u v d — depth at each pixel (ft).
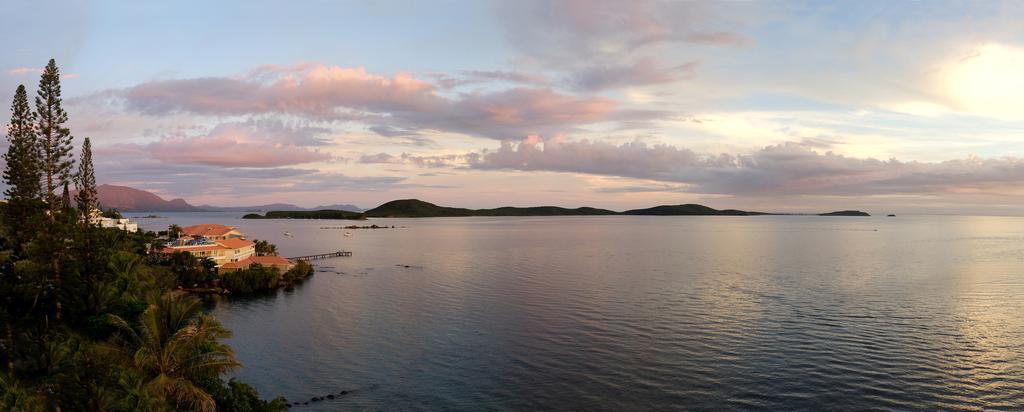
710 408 176.14
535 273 467.52
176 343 142.00
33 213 228.84
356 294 368.68
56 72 237.86
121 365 136.56
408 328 270.87
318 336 257.75
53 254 217.97
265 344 245.04
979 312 292.81
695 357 221.25
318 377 204.74
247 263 442.91
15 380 143.23
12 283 211.00
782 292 357.82
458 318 290.56
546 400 183.32
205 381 156.25
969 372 201.46
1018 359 214.28
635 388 191.83
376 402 183.11
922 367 206.80
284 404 167.43
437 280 430.61
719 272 465.06
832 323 270.05
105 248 265.95
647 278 430.61
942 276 428.97
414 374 207.21
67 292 215.51
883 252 648.79
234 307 326.85
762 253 646.33
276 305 332.19
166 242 489.26
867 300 327.26
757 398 182.50
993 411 170.71
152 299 151.43
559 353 228.84
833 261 547.08
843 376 199.11
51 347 164.66
